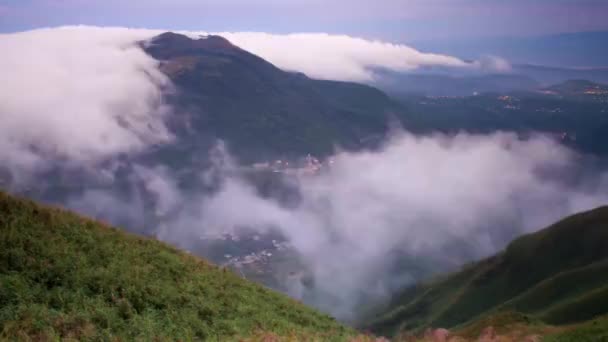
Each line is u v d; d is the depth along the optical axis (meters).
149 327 16.52
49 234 21.08
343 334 24.69
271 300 26.39
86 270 18.97
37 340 13.95
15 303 15.75
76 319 15.55
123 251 22.94
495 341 31.72
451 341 30.05
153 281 20.83
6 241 19.02
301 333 21.30
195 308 19.86
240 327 19.59
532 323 42.19
